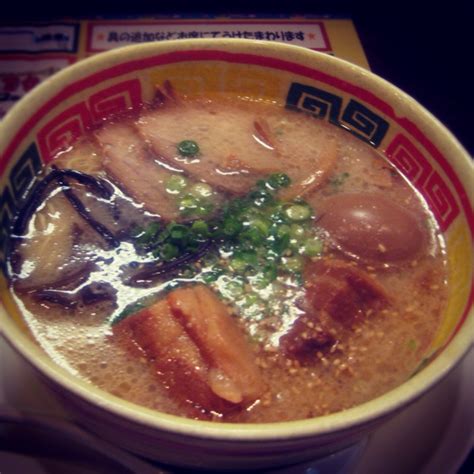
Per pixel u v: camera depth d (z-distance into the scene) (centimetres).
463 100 46
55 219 32
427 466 28
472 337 25
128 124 36
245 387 27
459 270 31
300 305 30
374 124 36
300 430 22
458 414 30
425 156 34
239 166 35
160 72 36
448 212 32
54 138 33
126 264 31
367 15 51
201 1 50
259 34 48
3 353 30
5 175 29
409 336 30
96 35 48
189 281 30
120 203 33
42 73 45
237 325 29
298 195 35
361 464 28
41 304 29
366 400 28
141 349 28
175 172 35
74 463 29
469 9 48
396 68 47
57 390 23
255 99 38
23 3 49
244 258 31
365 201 33
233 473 27
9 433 29
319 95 37
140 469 28
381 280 31
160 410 27
